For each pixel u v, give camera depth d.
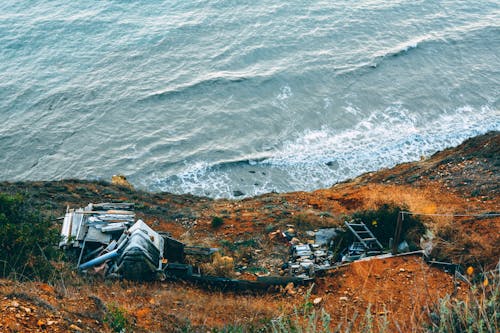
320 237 17.61
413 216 15.84
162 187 37.00
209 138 42.31
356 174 36.81
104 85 49.56
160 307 10.82
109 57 53.91
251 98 47.00
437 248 13.47
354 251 15.48
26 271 11.29
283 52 53.41
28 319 7.21
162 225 19.53
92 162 40.31
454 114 44.12
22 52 55.03
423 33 56.81
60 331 7.19
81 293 10.39
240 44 54.91
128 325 8.73
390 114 44.28
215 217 19.83
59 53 54.78
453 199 19.00
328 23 58.38
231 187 36.62
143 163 39.72
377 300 11.69
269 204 22.70
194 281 13.96
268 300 12.88
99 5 63.78
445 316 5.81
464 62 52.03
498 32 56.91
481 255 12.59
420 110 44.75
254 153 40.06
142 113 45.72
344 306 11.73
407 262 13.32
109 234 15.11
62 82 50.28
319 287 13.15
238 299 12.85
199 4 63.22
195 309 11.34
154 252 14.08
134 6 63.38
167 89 48.28
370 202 20.45
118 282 12.72
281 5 62.16
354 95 46.91
